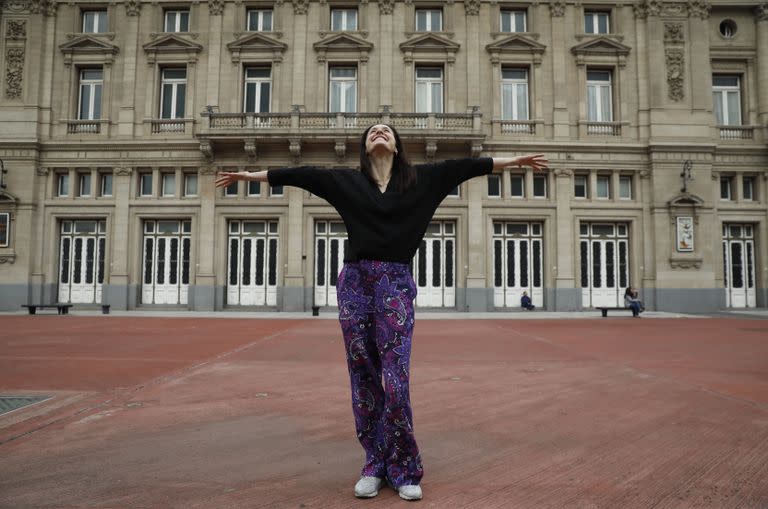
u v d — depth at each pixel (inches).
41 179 866.8
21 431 153.9
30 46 880.3
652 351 339.6
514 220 868.6
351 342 107.0
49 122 873.5
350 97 888.3
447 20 884.6
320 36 882.1
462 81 876.6
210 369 266.1
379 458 108.6
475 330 502.3
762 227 886.4
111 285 845.2
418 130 820.6
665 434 149.5
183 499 103.0
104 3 891.4
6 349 347.6
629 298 754.8
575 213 863.7
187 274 865.5
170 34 874.1
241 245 868.6
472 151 844.6
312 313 782.5
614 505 100.3
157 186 861.8
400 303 104.3
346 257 110.2
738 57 908.0
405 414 103.0
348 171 110.0
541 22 890.1
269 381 234.1
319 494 105.7
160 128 875.4
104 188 882.1
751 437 145.9
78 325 546.6
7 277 844.6
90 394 207.6
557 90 877.2
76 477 115.5
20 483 111.7
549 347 360.8
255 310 847.1
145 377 244.5
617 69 888.9
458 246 853.8
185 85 891.4
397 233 104.7
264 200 855.1
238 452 134.0
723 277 890.7
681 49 886.4
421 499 102.6
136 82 880.9
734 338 424.2
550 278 854.5
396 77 874.1
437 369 267.1
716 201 882.1
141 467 122.3
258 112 855.7
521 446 138.9
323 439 145.9
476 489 108.3
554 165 866.8
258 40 872.9
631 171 874.8
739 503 101.2
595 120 900.6
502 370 263.9
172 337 426.3
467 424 161.8
